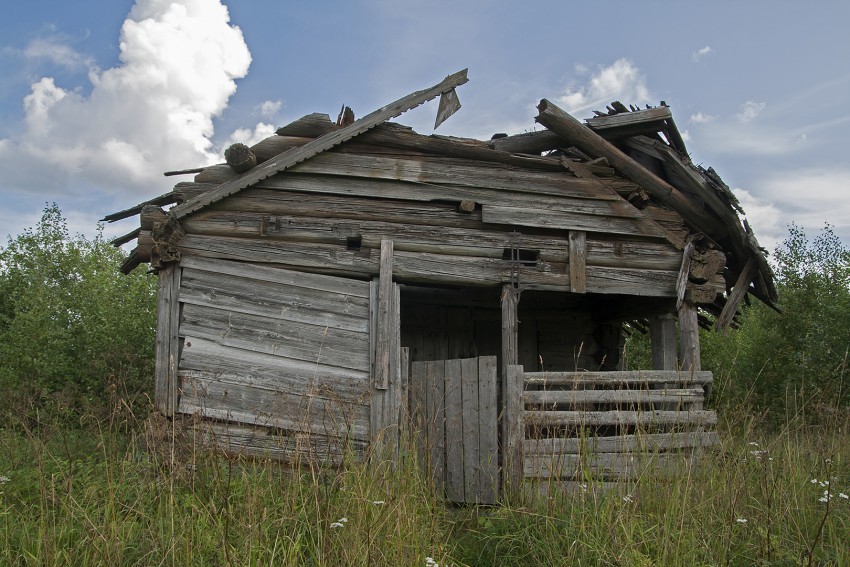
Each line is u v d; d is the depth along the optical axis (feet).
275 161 24.85
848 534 16.35
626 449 20.65
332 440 22.15
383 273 24.94
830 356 44.52
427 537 15.93
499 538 17.35
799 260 51.85
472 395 24.38
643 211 27.37
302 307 24.40
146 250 24.35
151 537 15.24
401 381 24.77
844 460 21.20
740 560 15.83
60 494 17.31
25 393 27.48
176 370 23.45
